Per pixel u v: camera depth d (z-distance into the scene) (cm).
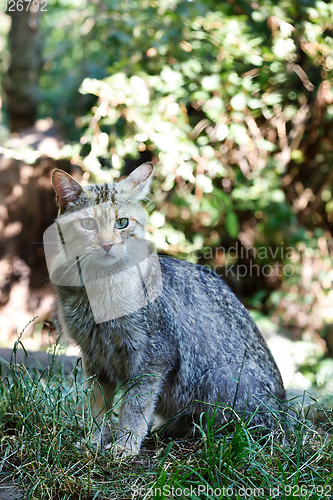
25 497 168
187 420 186
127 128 231
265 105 233
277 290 265
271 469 173
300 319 256
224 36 221
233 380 184
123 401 181
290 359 232
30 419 179
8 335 234
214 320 187
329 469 175
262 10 224
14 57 263
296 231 256
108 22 236
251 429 182
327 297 257
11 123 268
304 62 233
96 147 222
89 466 172
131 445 179
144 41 228
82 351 184
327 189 267
